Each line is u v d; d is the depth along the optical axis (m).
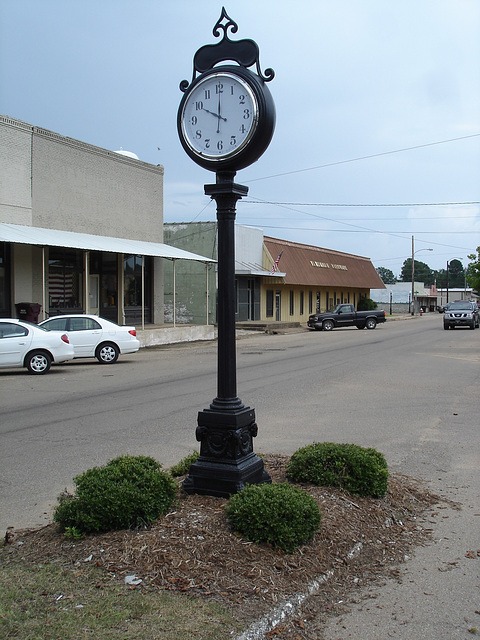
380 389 13.02
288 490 4.47
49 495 5.99
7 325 15.92
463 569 4.40
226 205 5.00
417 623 3.64
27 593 3.61
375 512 5.09
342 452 5.56
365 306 55.81
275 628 3.42
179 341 26.73
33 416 10.14
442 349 23.05
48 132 22.50
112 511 4.31
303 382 14.01
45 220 22.53
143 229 28.05
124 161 26.59
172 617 3.36
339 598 3.88
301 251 44.88
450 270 146.12
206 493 4.95
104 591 3.62
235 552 4.03
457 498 5.98
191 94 5.12
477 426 9.31
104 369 17.05
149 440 8.30
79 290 24.84
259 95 4.85
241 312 36.84
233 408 4.96
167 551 4.01
